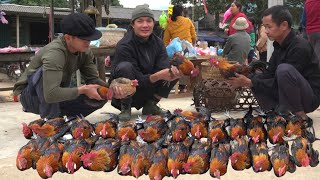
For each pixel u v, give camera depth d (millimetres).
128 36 4816
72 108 4023
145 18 4668
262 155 2275
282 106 3334
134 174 2229
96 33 3334
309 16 4898
